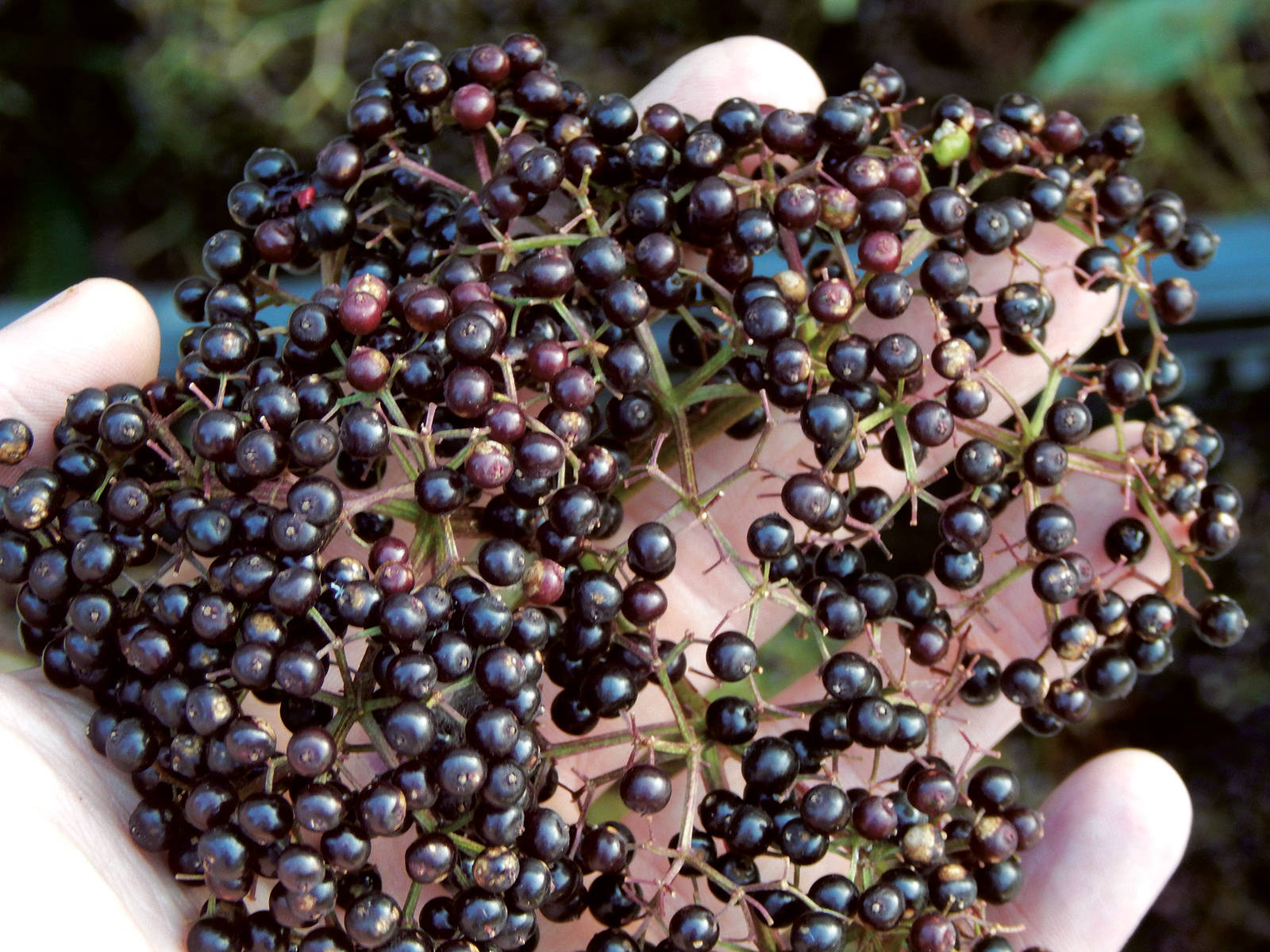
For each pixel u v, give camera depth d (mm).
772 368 300
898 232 312
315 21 444
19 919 291
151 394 313
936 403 301
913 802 299
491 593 292
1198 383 437
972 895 300
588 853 294
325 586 288
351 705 287
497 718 281
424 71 313
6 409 327
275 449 287
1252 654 429
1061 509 312
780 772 294
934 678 338
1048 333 364
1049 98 451
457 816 287
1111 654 324
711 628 364
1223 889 418
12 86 460
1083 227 341
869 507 316
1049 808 357
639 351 301
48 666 303
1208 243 340
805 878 352
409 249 320
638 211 307
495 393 294
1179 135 452
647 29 448
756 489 362
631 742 301
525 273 300
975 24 455
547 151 307
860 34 454
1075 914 349
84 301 333
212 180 464
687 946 290
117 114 473
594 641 296
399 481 337
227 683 293
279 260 314
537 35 443
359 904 282
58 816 302
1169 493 330
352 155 313
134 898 301
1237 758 427
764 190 315
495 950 289
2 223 470
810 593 305
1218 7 423
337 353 301
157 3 443
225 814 285
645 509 366
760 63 375
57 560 295
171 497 294
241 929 290
